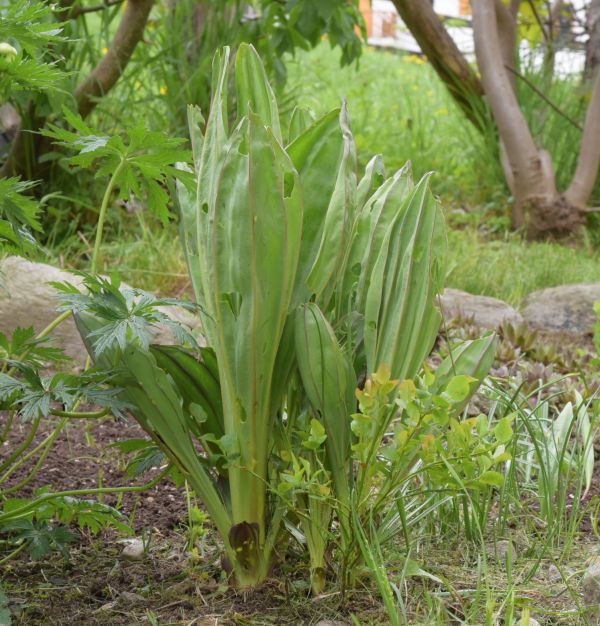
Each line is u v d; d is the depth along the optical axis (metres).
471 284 5.46
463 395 1.72
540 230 7.19
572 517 2.25
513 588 1.91
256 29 6.05
